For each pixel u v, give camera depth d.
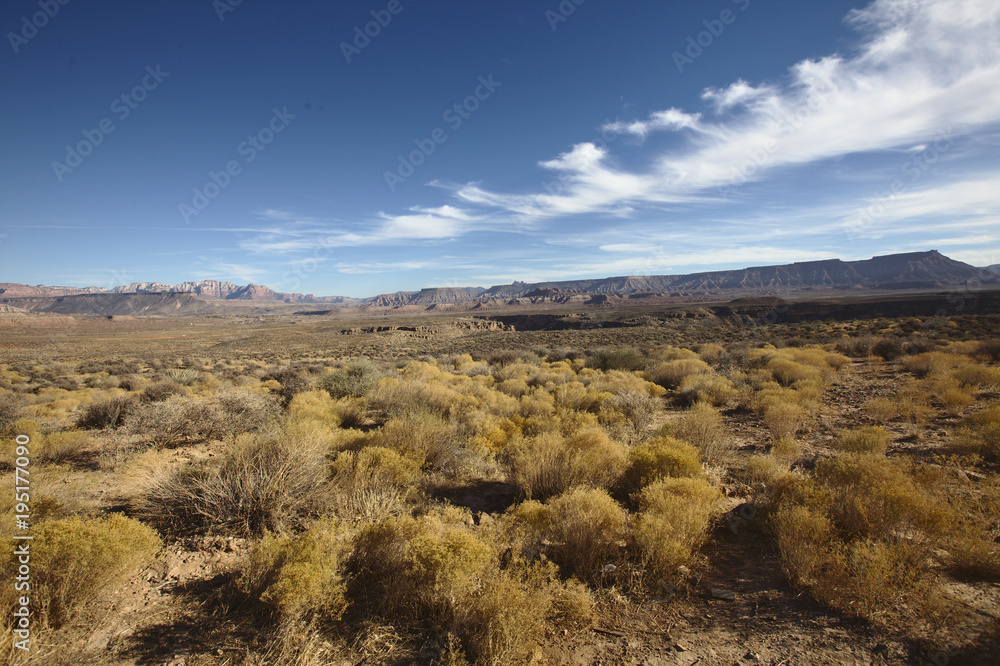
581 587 3.73
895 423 9.41
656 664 3.04
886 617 3.31
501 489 6.62
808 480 5.18
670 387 16.75
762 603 3.65
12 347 69.62
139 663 3.04
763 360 19.05
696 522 4.38
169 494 5.28
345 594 3.81
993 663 2.78
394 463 6.20
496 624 3.07
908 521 4.29
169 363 40.38
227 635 3.32
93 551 3.51
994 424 7.09
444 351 46.16
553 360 28.55
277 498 5.14
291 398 13.38
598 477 6.16
